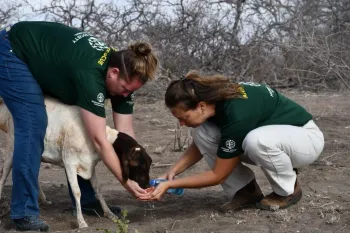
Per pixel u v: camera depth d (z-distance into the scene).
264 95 4.68
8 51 4.47
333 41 12.96
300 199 5.09
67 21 13.34
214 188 5.89
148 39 13.34
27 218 4.46
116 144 4.53
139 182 4.48
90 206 5.10
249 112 4.52
